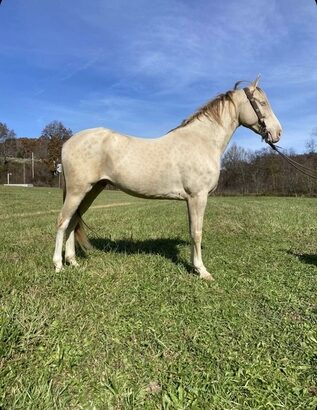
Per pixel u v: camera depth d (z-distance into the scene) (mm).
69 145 4957
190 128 5312
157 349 3160
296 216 12859
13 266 5035
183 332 3469
